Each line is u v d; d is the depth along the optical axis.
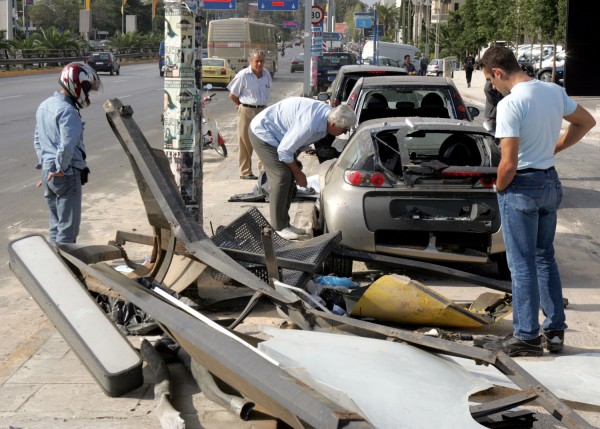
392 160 7.79
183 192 7.70
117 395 4.55
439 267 6.75
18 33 72.62
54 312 4.98
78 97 6.58
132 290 5.00
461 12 75.25
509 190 5.25
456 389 3.96
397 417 3.62
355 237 7.14
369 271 7.64
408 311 5.80
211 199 11.23
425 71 44.41
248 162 13.20
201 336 4.13
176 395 4.60
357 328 4.82
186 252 5.84
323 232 7.97
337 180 7.49
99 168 14.50
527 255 5.27
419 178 7.06
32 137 18.91
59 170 6.46
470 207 7.08
